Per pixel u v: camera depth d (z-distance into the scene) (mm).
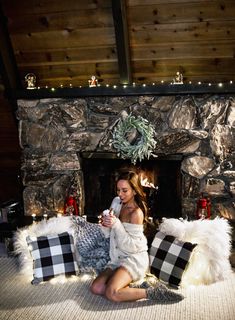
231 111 3115
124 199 2514
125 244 2406
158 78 3355
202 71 3221
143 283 2445
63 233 2740
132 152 3211
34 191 3555
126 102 3252
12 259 3045
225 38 2941
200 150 3232
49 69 3416
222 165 3209
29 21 3068
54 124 3410
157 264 2578
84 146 3398
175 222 2660
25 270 2736
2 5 2977
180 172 3363
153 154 3254
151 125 3195
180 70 3248
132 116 3211
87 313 2242
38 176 3527
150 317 2189
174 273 2508
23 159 3531
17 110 3449
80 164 3494
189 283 2570
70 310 2275
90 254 2758
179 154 3287
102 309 2283
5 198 4152
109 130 3324
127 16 2910
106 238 2746
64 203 3521
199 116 3180
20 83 3520
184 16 2861
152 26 2957
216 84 3006
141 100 3223
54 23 3059
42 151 3484
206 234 2582
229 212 3234
